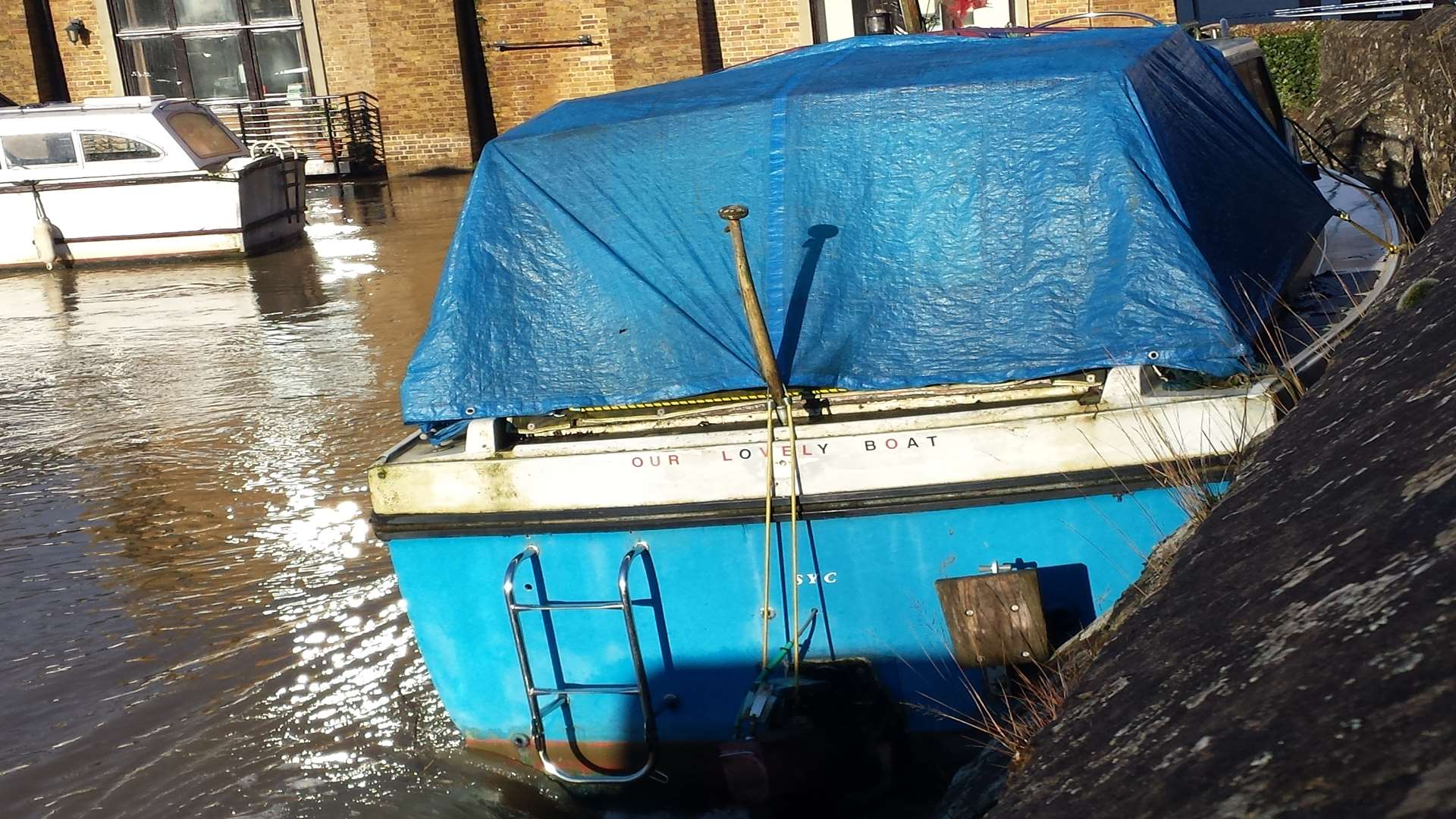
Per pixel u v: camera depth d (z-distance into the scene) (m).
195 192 16.31
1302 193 5.32
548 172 4.83
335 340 11.80
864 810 4.19
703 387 4.28
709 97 5.02
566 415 4.45
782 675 4.27
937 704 4.26
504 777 4.67
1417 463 2.02
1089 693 2.20
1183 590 2.27
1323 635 1.76
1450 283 2.74
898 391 4.24
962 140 4.61
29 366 11.64
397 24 22.08
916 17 7.45
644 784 4.50
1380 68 11.20
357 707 5.33
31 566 7.09
